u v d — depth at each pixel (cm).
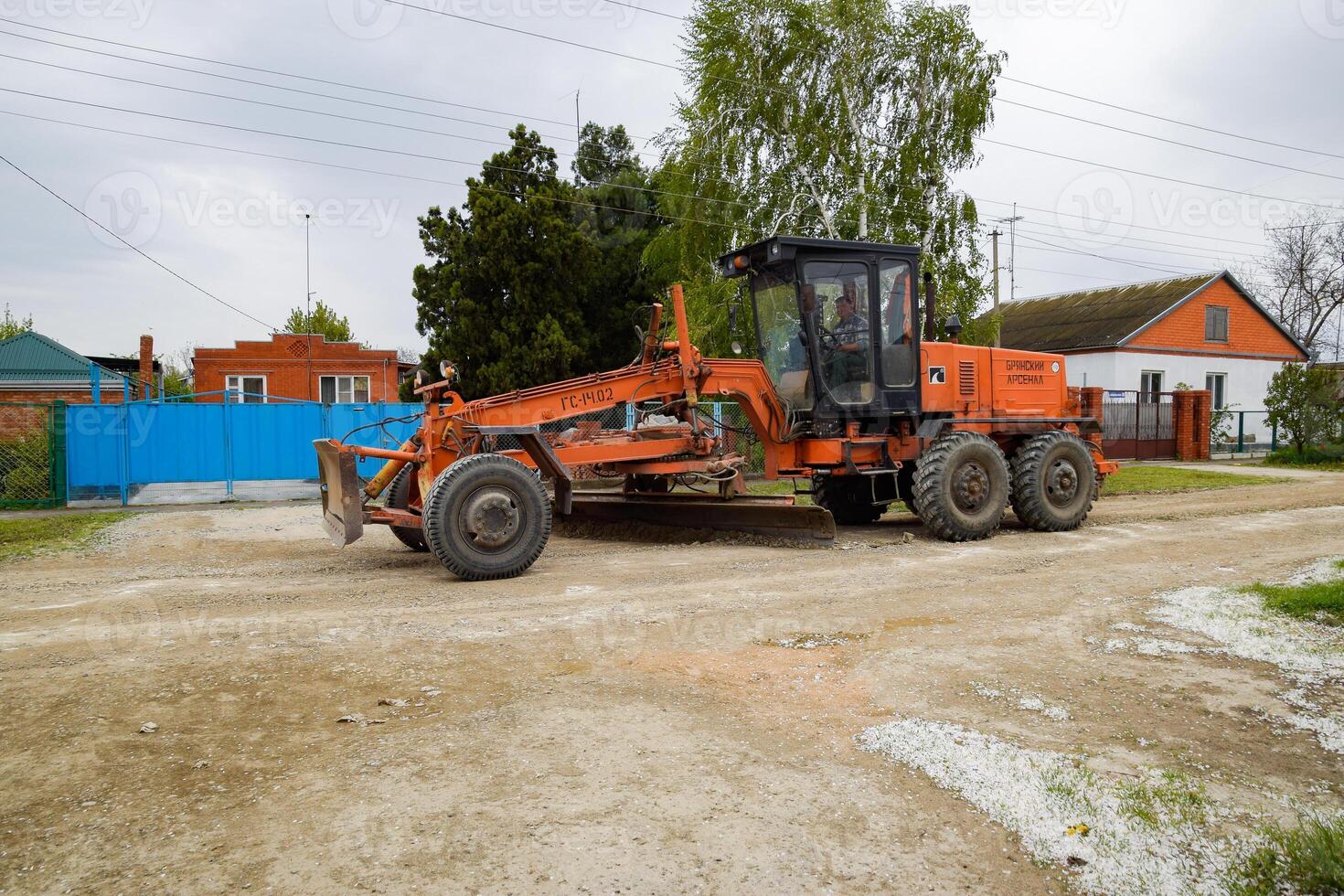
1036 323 3200
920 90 2045
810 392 911
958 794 304
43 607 582
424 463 754
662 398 894
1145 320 2720
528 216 2152
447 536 665
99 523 1119
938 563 744
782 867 257
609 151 2973
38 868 254
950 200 2058
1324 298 4069
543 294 2189
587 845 268
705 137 2019
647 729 362
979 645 486
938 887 248
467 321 2142
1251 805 295
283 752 335
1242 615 540
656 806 293
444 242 2284
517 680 423
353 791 303
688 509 912
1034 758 331
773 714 380
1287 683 418
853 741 350
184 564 772
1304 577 654
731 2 2011
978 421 960
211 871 253
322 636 500
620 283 2494
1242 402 2923
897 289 942
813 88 2031
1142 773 320
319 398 2506
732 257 951
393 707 385
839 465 934
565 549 847
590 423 873
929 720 372
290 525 1108
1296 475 1788
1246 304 2931
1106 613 557
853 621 540
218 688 409
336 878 249
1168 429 2497
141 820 282
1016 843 272
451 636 501
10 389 2259
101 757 330
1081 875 255
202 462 1507
